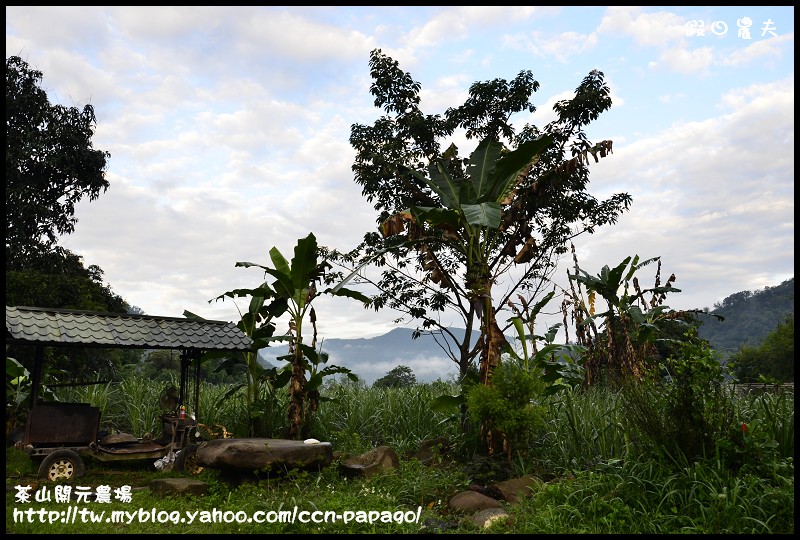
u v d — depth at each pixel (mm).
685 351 6449
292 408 9758
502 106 12305
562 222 12438
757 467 5547
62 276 17062
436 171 10312
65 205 20406
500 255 10375
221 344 9016
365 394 12047
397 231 10148
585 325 12000
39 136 19250
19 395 10375
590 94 11320
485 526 5477
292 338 9992
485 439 8367
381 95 12727
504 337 8555
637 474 5898
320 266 10203
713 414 6070
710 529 4789
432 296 12484
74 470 7742
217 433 9898
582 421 7855
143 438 9547
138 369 19328
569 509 5457
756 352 31672
